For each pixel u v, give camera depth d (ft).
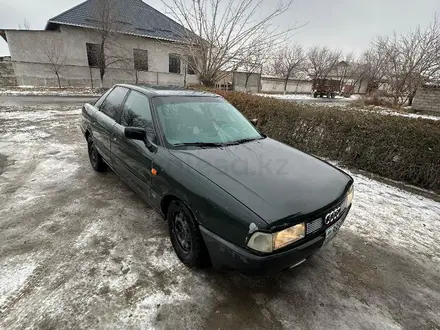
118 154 9.65
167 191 6.93
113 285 6.32
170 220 7.40
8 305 5.65
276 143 9.21
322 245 6.19
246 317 5.72
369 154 14.64
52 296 5.93
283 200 5.65
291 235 5.35
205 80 30.99
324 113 16.47
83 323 5.34
